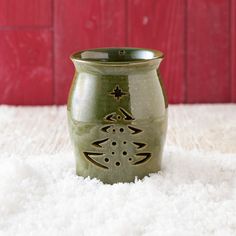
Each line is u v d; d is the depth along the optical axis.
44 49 1.08
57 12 1.07
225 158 0.78
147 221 0.60
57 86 1.09
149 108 0.68
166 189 0.67
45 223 0.60
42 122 0.98
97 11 1.07
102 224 0.60
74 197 0.65
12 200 0.64
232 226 0.60
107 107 0.68
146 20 1.08
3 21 1.07
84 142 0.69
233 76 1.09
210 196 0.65
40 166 0.73
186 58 1.09
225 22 1.08
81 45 1.08
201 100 1.10
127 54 0.74
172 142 0.87
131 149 0.69
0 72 1.09
